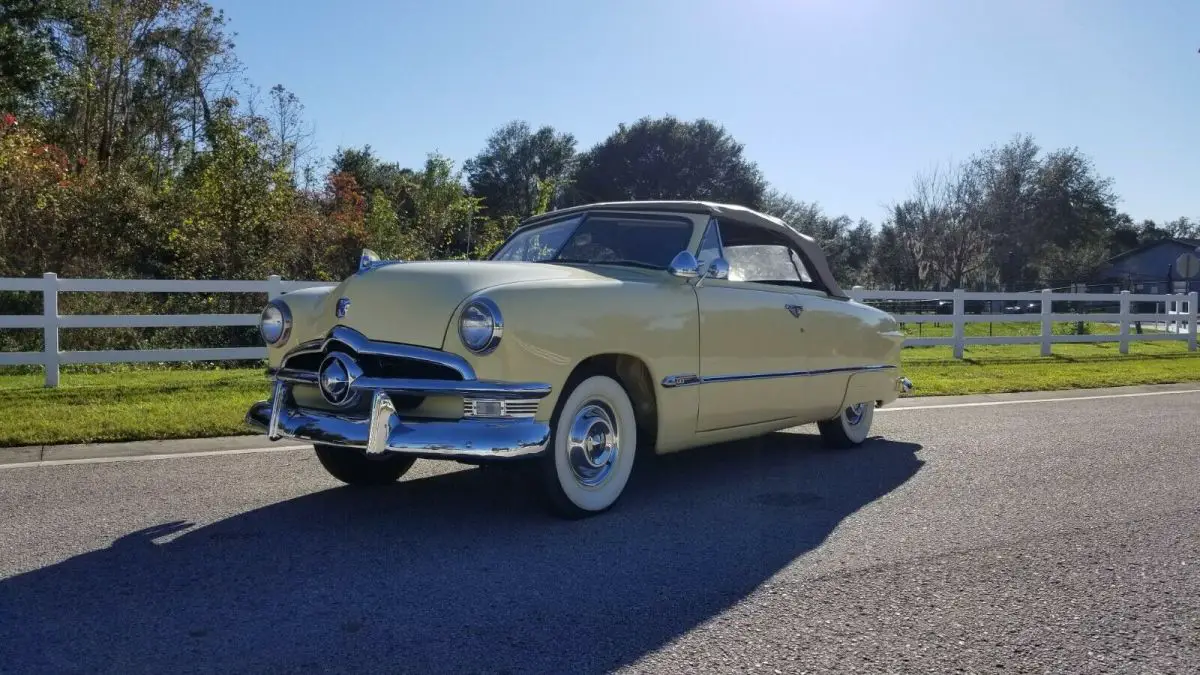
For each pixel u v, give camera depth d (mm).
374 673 3025
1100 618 3613
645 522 4891
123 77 26781
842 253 58125
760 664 3141
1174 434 8023
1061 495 5641
